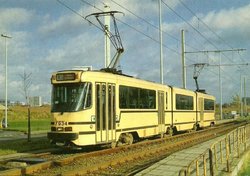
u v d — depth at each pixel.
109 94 23.31
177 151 23.03
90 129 21.56
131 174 15.50
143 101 28.30
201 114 46.59
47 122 70.25
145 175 14.46
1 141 30.36
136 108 26.95
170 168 16.05
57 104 22.02
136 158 20.83
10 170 14.78
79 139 21.25
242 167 18.84
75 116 21.38
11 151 22.84
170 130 35.03
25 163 17.48
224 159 18.80
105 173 16.22
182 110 38.84
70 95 21.78
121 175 15.66
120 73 25.55
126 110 25.33
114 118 23.73
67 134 21.30
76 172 15.24
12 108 99.12
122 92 24.89
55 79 22.27
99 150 22.50
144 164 18.80
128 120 25.61
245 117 113.75
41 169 16.56
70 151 23.66
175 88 36.88
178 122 37.41
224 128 52.09
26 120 81.12
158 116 31.42
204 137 36.84
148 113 29.20
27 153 22.59
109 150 22.48
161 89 32.59
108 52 34.03
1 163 17.95
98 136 22.08
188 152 21.69
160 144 28.19
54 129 21.84
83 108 21.47
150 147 25.59
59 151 23.62
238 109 153.12
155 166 16.58
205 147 24.59
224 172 15.38
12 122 70.81
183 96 39.47
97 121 22.05
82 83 21.70
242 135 24.45
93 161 19.06
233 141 21.34
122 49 26.34
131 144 25.98
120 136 25.08
